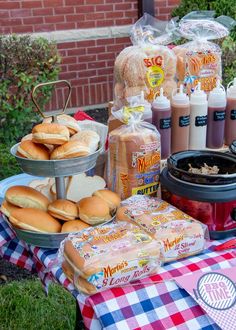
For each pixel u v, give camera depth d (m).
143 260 1.01
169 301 1.00
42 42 4.05
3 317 2.35
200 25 1.66
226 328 0.95
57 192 1.29
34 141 1.17
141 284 1.02
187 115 1.50
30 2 4.65
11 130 4.05
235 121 1.58
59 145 1.16
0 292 2.52
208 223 1.19
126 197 1.35
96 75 5.26
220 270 1.08
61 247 1.08
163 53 1.55
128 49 1.59
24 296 2.47
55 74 4.08
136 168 1.32
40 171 1.16
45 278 1.37
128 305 0.98
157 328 0.96
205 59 1.63
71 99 5.18
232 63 3.72
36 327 2.29
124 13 5.21
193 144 1.54
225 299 1.00
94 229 1.11
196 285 1.02
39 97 4.14
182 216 1.17
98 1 5.01
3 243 1.36
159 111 1.45
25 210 1.19
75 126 1.28
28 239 1.18
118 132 1.34
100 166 1.60
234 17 3.95
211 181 1.16
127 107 1.36
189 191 1.17
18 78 3.92
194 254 1.13
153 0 5.21
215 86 1.68
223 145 1.61
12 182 1.51
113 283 0.99
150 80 1.54
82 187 1.39
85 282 0.98
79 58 5.11
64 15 4.88
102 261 0.98
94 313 0.98
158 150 1.35
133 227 1.12
